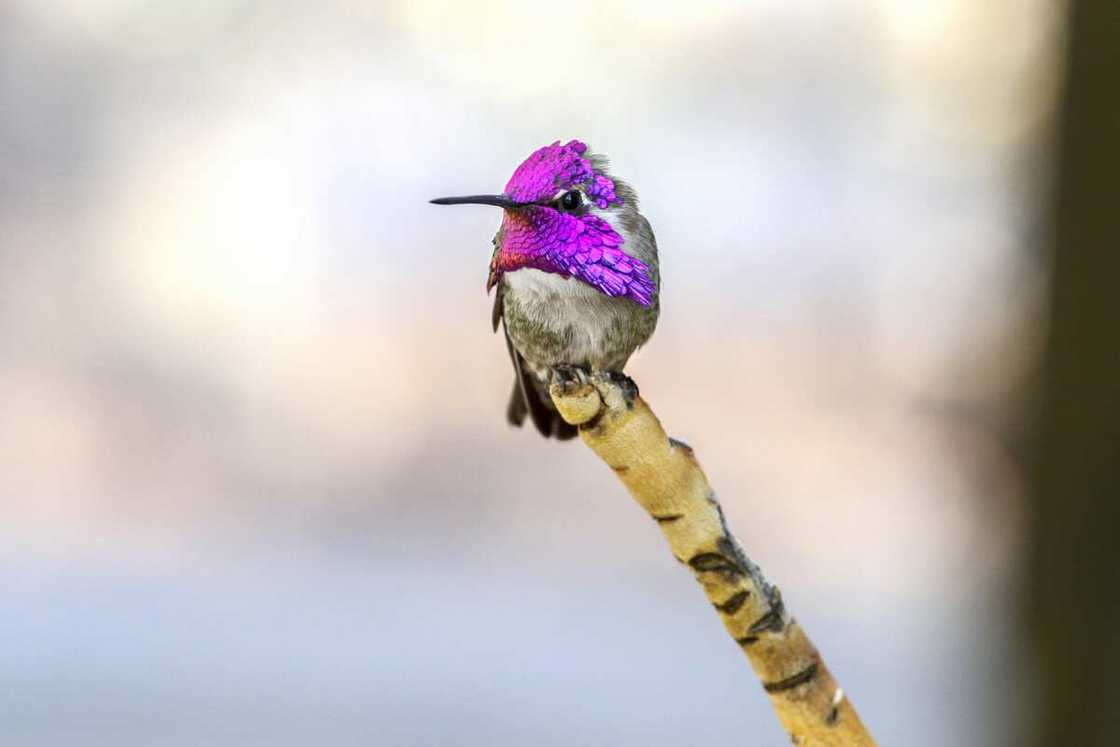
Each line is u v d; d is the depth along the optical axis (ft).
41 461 23.11
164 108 24.20
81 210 24.13
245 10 24.02
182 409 23.98
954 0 20.95
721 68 23.62
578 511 22.54
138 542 21.09
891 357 23.13
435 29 23.77
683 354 24.13
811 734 10.82
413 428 23.88
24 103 23.97
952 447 19.97
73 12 23.98
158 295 24.23
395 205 24.27
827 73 23.34
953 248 21.26
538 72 23.77
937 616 18.40
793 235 23.77
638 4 23.47
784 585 20.02
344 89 24.12
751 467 22.68
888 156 23.13
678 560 10.81
